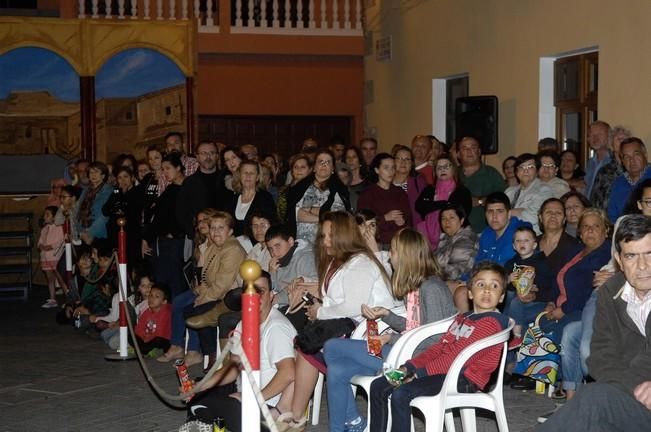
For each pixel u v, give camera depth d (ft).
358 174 41.68
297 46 64.23
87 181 47.62
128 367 32.01
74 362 33.06
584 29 39.37
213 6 65.72
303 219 32.71
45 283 55.88
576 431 16.65
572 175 36.91
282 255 28.14
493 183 35.86
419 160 40.86
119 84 59.26
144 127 59.72
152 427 24.59
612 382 17.02
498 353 20.66
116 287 38.75
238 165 34.91
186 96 60.18
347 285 22.94
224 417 22.49
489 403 20.58
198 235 32.99
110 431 24.27
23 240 55.47
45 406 26.94
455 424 24.49
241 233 33.68
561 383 26.35
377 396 20.93
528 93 43.80
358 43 64.69
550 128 43.21
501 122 46.32
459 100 44.14
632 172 30.04
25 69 57.62
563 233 27.73
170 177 37.81
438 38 52.85
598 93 38.55
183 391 23.32
